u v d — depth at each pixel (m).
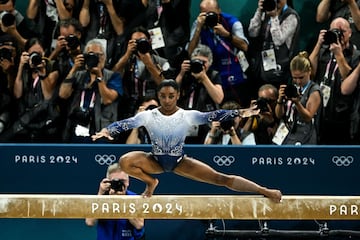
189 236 18.45
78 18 20.17
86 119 19.02
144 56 18.88
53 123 19.27
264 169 18.03
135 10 19.92
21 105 19.42
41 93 19.31
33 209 14.70
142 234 17.44
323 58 19.27
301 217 14.66
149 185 14.54
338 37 18.73
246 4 20.64
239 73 19.66
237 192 18.23
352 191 18.06
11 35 20.00
